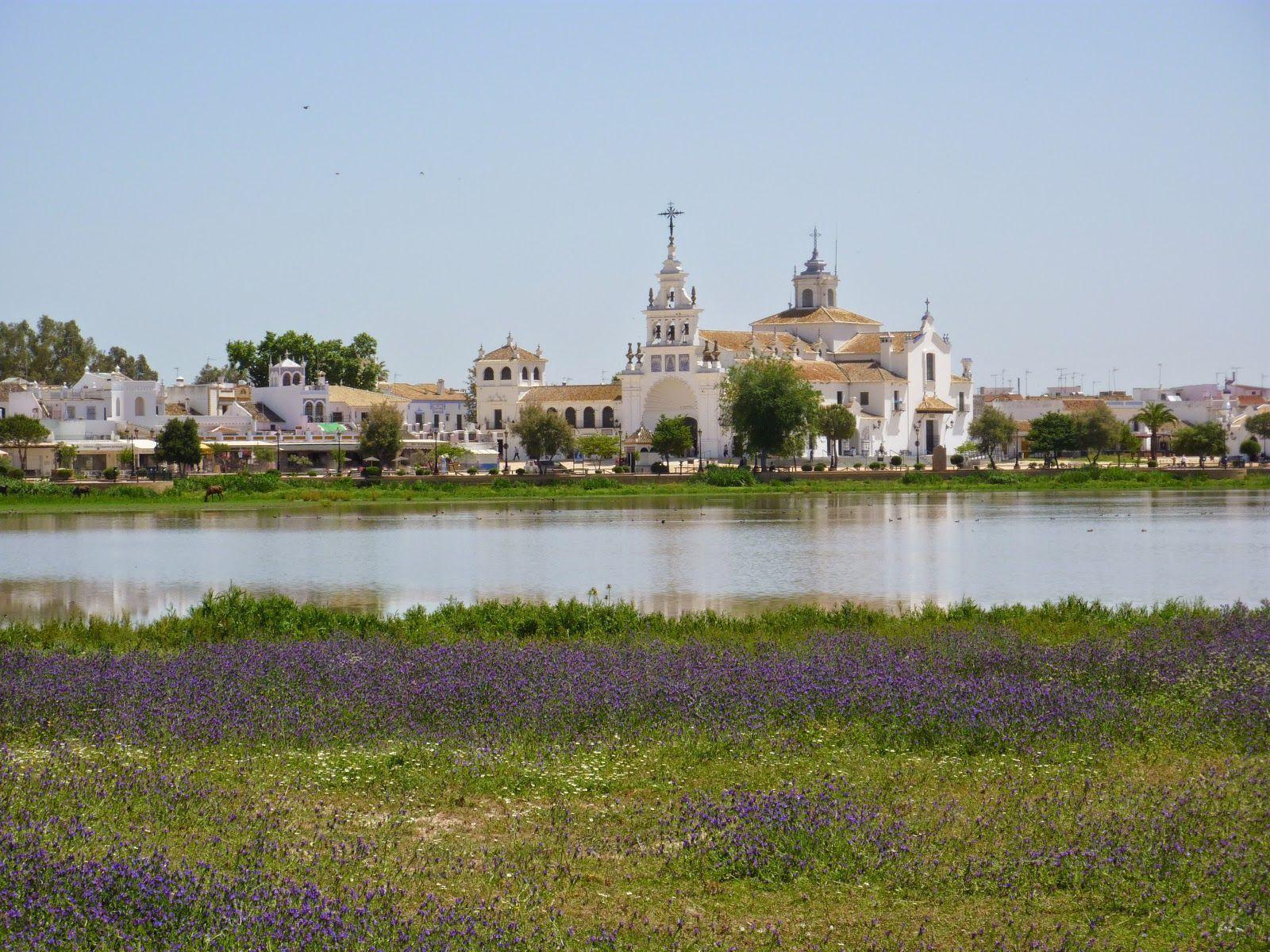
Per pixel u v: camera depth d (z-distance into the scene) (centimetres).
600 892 1916
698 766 2564
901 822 2144
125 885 1758
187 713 2823
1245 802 2258
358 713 2866
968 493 14775
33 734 2762
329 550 8644
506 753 2602
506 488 14438
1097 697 2939
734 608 5812
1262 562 7531
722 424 17962
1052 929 1783
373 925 1698
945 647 3688
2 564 7881
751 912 1852
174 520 11231
